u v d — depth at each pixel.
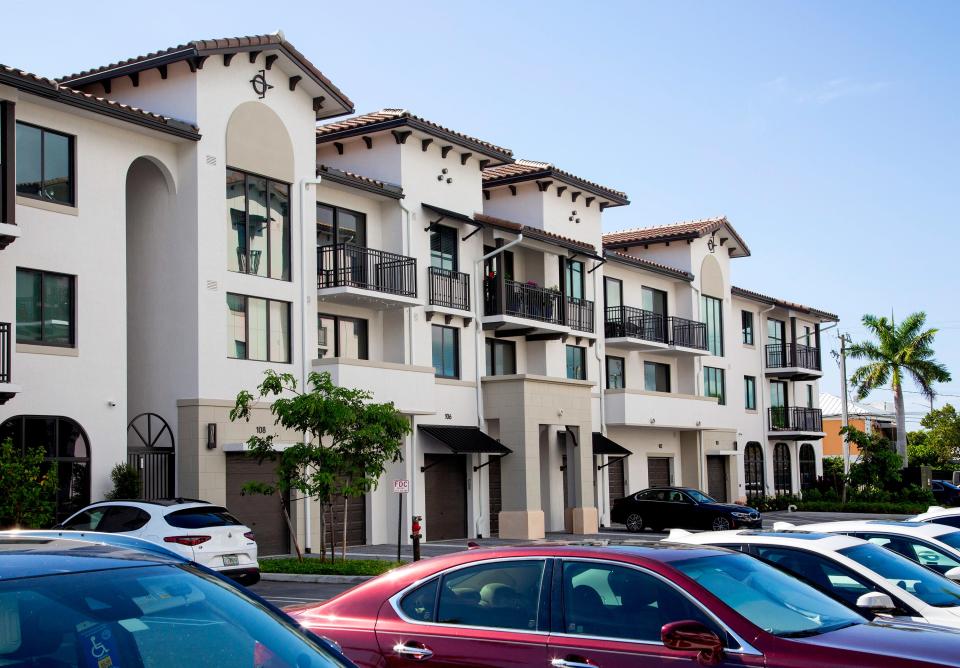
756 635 5.90
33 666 3.62
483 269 32.72
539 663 6.25
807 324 54.09
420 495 29.75
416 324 29.78
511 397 31.69
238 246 24.62
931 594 8.67
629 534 33.78
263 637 4.22
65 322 21.22
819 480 50.81
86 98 21.12
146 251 24.17
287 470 21.77
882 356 57.66
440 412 30.55
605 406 37.69
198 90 23.72
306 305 26.05
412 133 30.02
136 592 4.09
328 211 28.38
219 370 23.73
